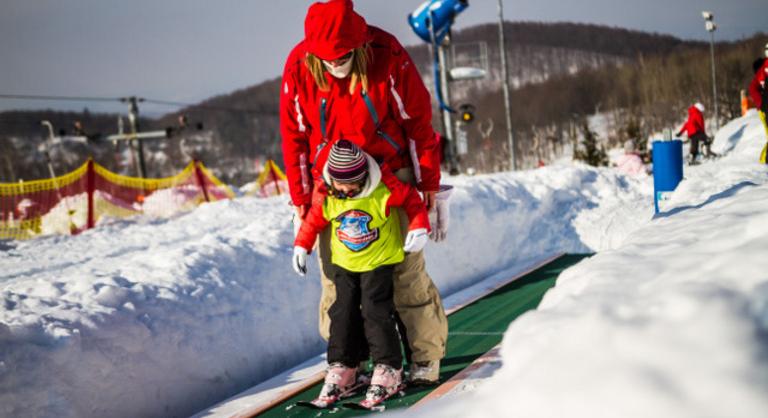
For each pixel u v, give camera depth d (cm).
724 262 139
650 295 136
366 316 291
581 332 124
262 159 15425
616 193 764
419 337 300
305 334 416
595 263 196
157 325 332
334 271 298
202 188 1819
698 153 1393
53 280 365
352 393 305
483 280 577
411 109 290
